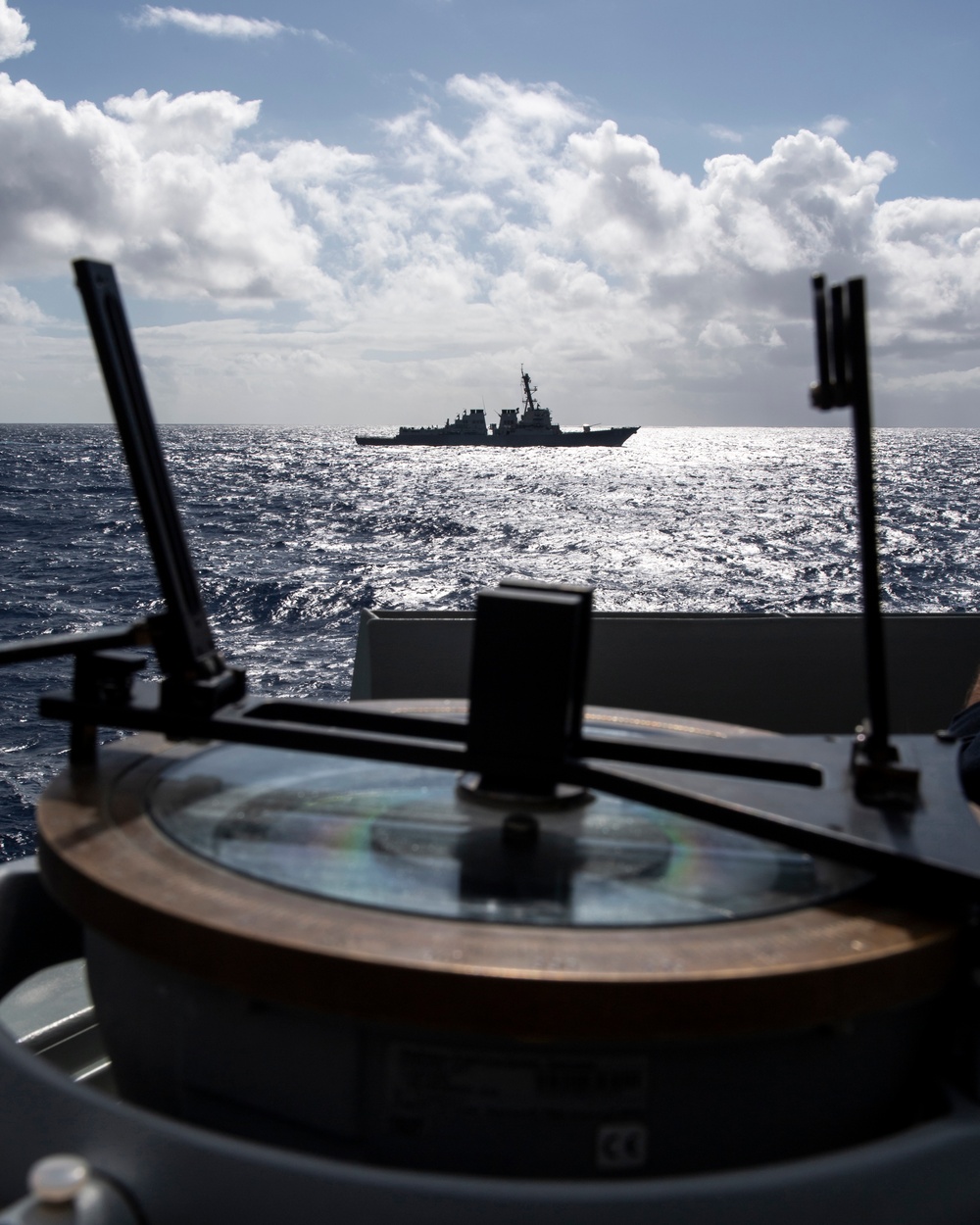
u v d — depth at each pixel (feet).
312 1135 3.14
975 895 3.20
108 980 3.60
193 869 3.40
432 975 2.82
